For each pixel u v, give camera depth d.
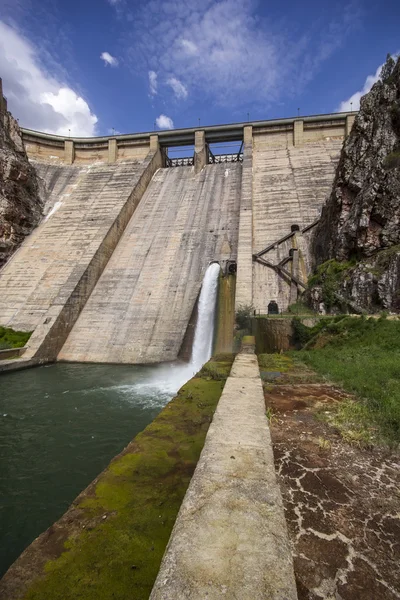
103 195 44.16
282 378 11.26
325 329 18.61
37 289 33.66
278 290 31.14
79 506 4.27
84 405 17.88
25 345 27.45
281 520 2.88
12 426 15.15
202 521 2.84
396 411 7.36
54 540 3.70
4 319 31.55
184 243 36.50
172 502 4.34
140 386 21.39
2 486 10.64
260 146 47.88
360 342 16.80
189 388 10.06
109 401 18.52
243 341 20.14
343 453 5.81
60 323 29.42
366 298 23.64
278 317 21.86
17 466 11.84
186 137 50.31
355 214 27.39
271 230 36.25
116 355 28.22
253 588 2.20
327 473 5.15
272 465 3.80
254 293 31.25
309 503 4.39
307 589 3.09
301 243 34.34
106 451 12.92
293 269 31.94
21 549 8.10
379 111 29.33
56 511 9.48
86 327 31.03
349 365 12.47
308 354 15.87
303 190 39.88
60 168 51.22
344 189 29.75
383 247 25.23
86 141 53.00
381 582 3.18
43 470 11.59
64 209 43.66
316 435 6.54
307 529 3.89
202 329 29.02
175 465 5.30
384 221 25.69
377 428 6.76
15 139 41.81
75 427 15.08
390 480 4.98
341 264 27.62
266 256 33.66
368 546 3.65
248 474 3.58
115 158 51.62
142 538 3.72
